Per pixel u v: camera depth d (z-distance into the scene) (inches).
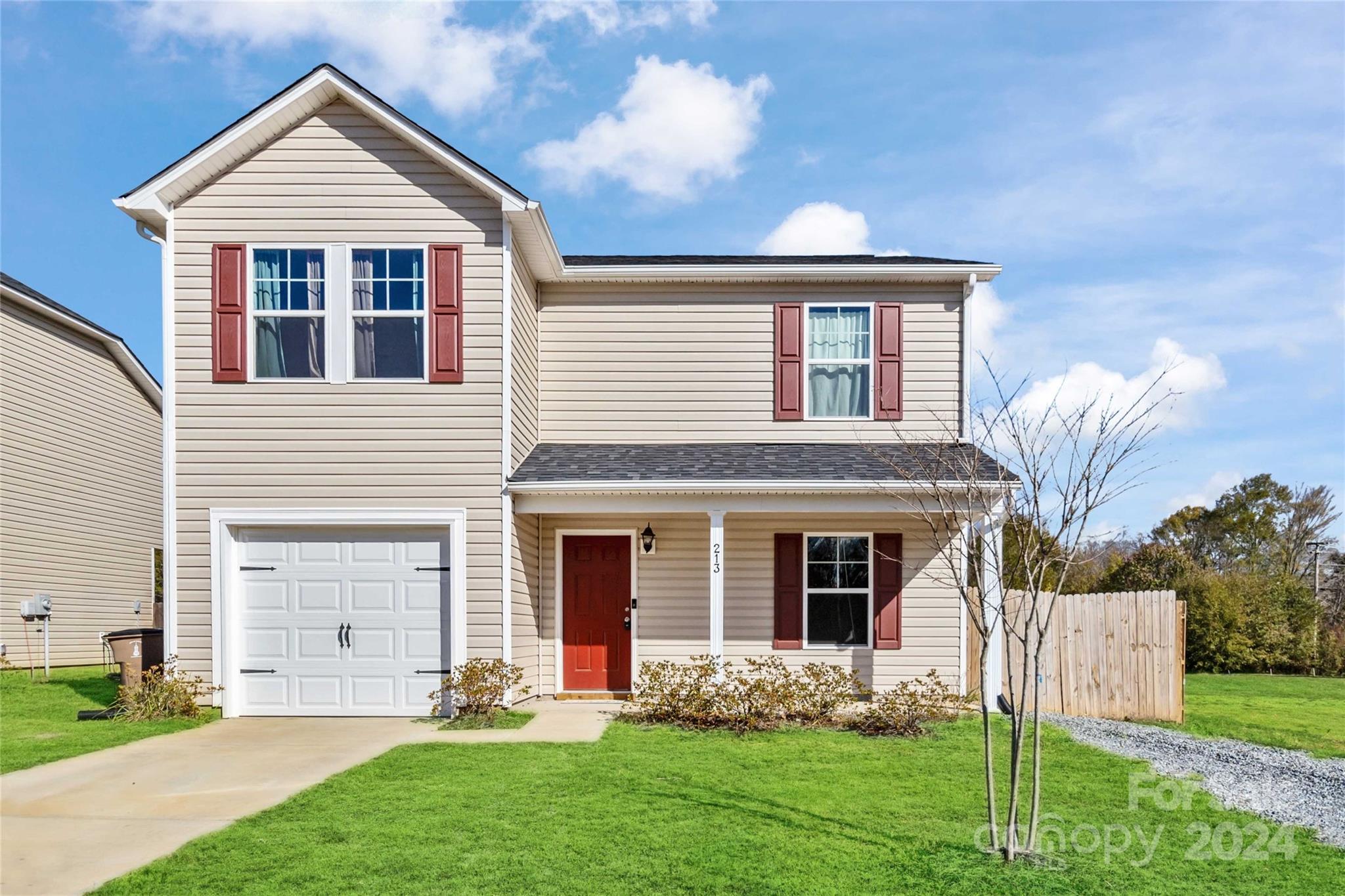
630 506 424.2
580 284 495.2
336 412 410.6
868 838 223.9
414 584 412.8
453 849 211.5
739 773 291.3
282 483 408.2
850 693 429.4
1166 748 361.1
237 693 406.9
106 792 266.8
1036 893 189.3
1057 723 410.6
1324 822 253.9
